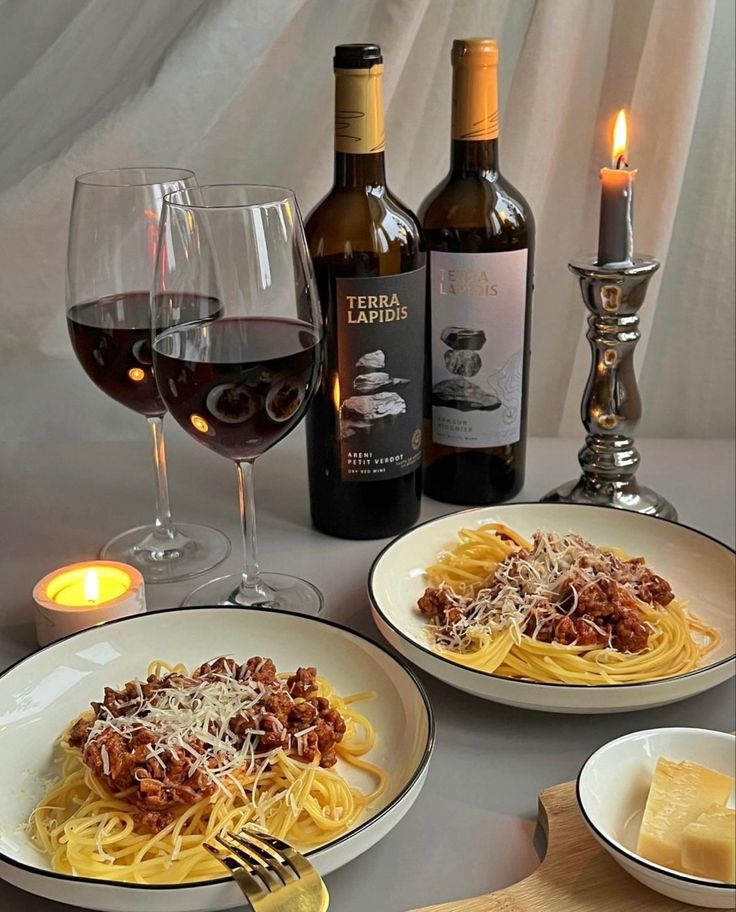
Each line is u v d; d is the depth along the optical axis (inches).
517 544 40.9
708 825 26.0
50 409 60.7
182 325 34.8
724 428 64.7
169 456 55.1
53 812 29.0
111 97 51.5
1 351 58.0
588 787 27.9
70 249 40.1
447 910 26.0
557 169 57.5
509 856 28.9
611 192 42.5
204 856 27.2
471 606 36.9
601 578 36.5
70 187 52.9
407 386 41.9
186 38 50.2
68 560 44.6
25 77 50.7
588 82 55.1
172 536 45.6
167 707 29.6
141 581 38.3
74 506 49.6
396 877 28.2
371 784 30.1
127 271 39.7
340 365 41.1
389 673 33.4
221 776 28.4
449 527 41.8
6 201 52.7
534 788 31.2
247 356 34.5
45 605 36.9
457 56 41.3
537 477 50.6
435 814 30.3
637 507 45.7
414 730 30.7
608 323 44.3
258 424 35.4
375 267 39.6
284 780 29.3
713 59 55.3
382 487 43.5
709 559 39.8
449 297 43.4
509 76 55.0
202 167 55.6
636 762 29.1
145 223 39.6
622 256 43.2
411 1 51.1
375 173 39.6
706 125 56.8
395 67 52.9
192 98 51.6
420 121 55.4
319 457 43.8
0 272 54.9
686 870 25.7
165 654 35.4
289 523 46.8
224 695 30.0
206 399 34.9
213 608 36.4
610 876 27.0
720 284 60.4
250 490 39.5
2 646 38.3
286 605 39.6
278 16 50.6
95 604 37.4
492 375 44.4
